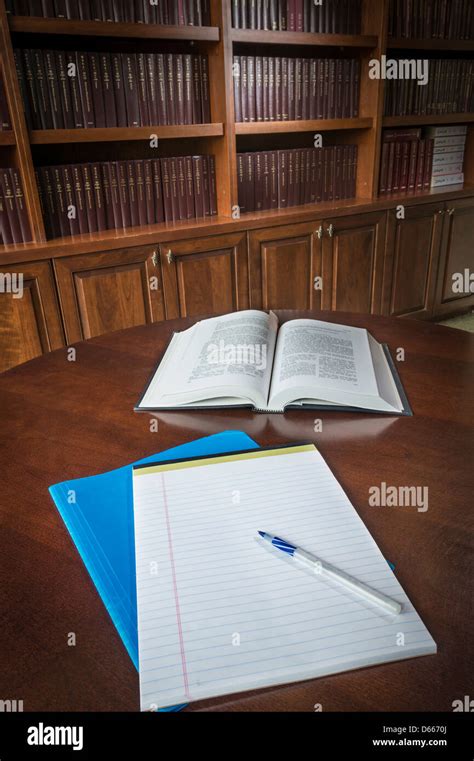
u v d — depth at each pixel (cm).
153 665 42
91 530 59
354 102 257
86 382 97
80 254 197
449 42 264
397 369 99
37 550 57
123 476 68
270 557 53
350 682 41
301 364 92
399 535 57
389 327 121
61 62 187
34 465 72
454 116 281
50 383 97
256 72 223
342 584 49
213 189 236
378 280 280
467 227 302
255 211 246
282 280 249
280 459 70
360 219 260
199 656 43
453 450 73
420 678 42
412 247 285
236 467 68
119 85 200
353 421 82
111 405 89
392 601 47
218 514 60
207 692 40
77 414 86
